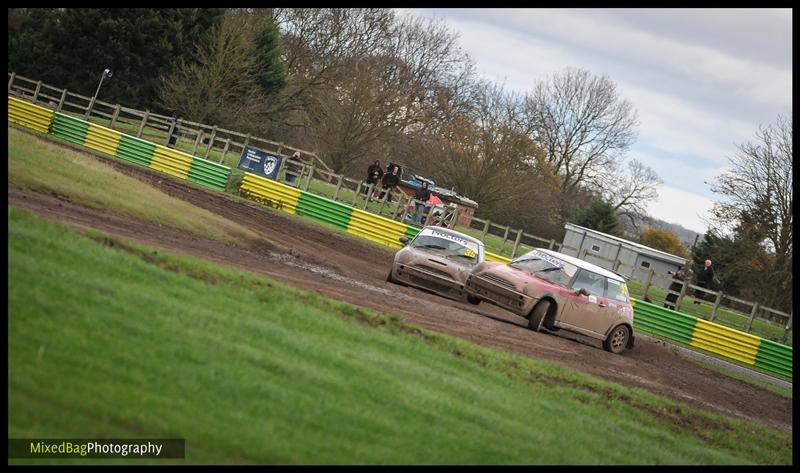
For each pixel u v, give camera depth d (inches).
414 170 6309.1
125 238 1466.5
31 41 5841.5
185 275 1218.6
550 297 1915.6
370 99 5625.0
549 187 6855.3
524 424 1023.0
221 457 661.9
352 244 3009.4
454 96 6791.3
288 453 700.7
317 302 1341.0
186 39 6013.8
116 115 4313.5
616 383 1545.3
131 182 2201.0
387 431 829.8
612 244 4872.0
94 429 641.6
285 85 6230.3
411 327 1376.7
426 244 2169.0
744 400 1975.9
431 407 953.5
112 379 731.4
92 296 917.8
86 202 1763.0
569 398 1259.2
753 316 3383.4
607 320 2012.8
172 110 5334.6
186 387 765.3
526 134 6481.3
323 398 859.4
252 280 1333.7
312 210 3452.3
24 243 1029.2
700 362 2623.0
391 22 6909.5
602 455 994.1
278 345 994.1
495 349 1482.5
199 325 955.3
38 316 807.1
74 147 3440.0
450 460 800.3
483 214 6190.9
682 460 1095.0
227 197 3292.3
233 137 5364.2
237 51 5310.0
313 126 6328.7
